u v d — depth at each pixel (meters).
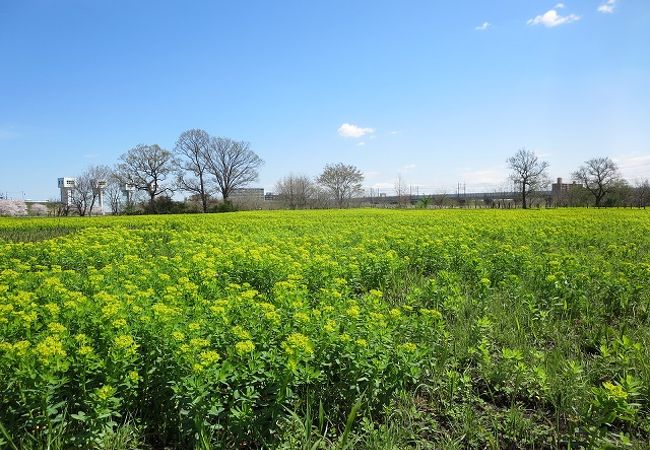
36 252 12.20
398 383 4.67
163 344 4.51
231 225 23.58
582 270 9.08
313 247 12.59
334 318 5.51
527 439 4.45
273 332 5.06
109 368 4.06
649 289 8.23
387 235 15.35
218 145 71.69
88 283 7.59
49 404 3.93
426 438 4.50
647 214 30.83
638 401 4.95
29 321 4.88
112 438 3.89
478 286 8.86
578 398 4.83
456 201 77.94
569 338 6.62
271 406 4.13
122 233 17.66
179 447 4.09
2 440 3.66
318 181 90.19
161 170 69.12
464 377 5.07
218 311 5.25
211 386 3.94
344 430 4.03
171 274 9.03
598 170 63.81
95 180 73.31
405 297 8.40
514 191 73.06
